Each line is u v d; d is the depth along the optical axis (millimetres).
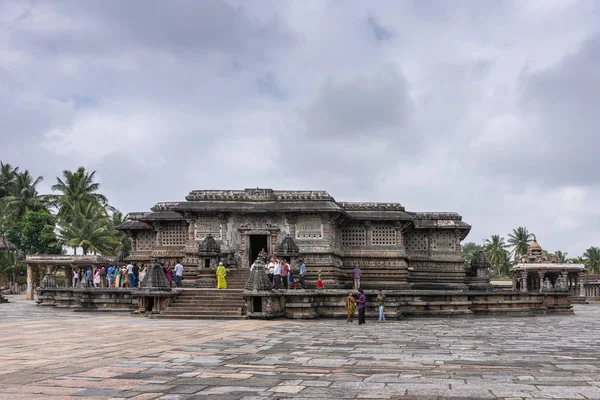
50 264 50906
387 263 41719
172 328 21547
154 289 28703
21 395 8875
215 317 27844
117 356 13484
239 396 8953
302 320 28141
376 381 10312
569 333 22344
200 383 10070
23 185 74750
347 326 24922
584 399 8758
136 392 9195
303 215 39219
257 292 27547
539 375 11102
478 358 13922
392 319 29688
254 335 19562
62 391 9203
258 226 39188
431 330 23125
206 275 34938
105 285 44031
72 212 71375
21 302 46000
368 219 41781
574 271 63344
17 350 14367
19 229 70188
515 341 18609
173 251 41812
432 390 9438
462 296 33688
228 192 39906
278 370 11672
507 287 64188
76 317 28547
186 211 38875
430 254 46031
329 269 38219
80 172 74500
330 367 12195
